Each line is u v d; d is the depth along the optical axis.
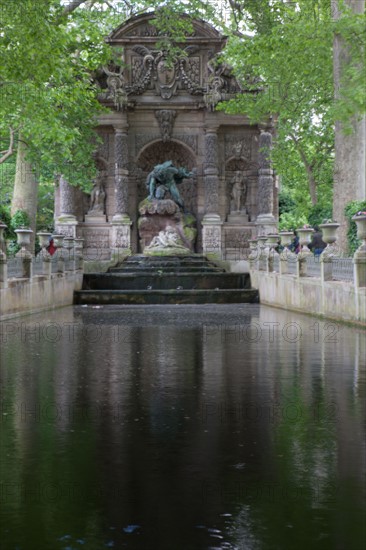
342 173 31.03
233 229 47.22
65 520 5.55
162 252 44.00
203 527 5.40
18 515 5.66
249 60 38.34
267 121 46.69
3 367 12.88
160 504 5.87
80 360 13.77
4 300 23.61
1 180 58.91
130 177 47.12
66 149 34.28
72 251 36.69
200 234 47.25
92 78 45.66
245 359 13.90
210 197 46.62
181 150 47.94
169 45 44.59
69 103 35.34
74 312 27.88
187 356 14.33
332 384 11.05
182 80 46.84
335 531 5.31
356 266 20.69
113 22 50.69
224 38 46.25
